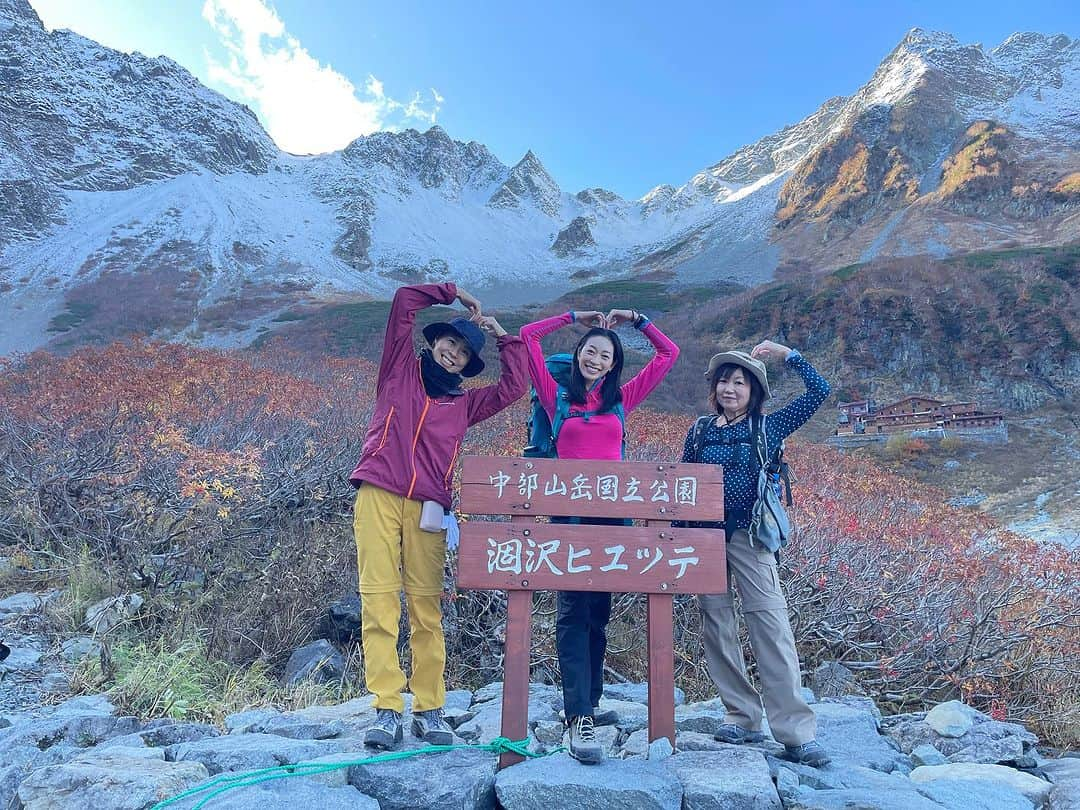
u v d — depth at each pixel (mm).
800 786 2707
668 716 2848
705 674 5230
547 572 2809
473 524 2836
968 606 5824
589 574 2812
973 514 9320
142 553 5480
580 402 3156
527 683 2775
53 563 5645
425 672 3047
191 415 7406
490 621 5449
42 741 3148
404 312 3115
